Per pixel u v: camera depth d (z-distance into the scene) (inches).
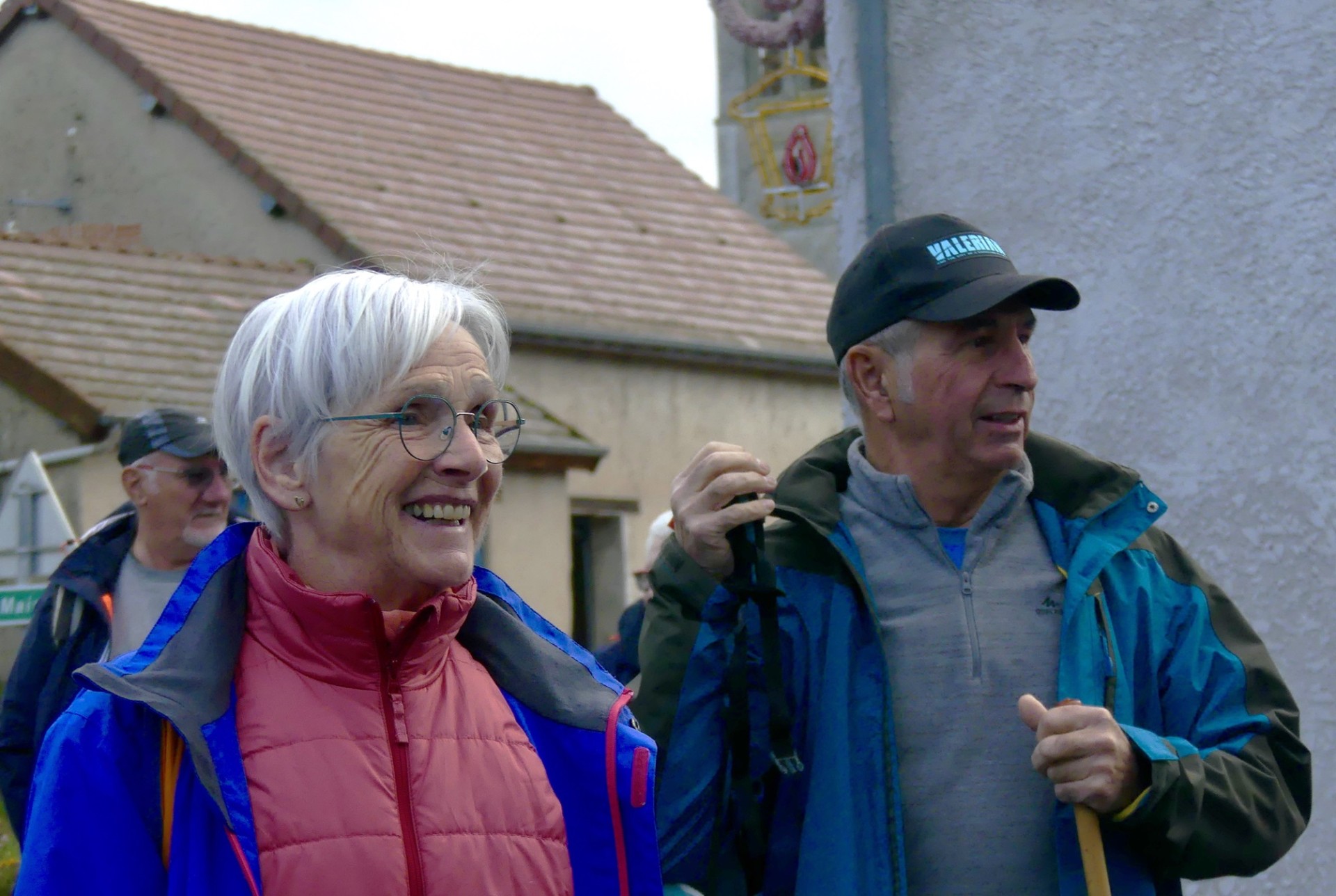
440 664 82.3
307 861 74.2
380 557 80.2
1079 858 94.4
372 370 79.0
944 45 164.6
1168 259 151.1
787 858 99.1
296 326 80.3
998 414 100.0
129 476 166.4
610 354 612.7
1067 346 155.9
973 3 163.3
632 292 650.2
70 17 705.0
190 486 165.6
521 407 553.9
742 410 644.7
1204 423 147.9
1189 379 149.2
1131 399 151.9
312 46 768.3
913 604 100.6
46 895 71.8
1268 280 145.9
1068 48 157.9
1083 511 101.8
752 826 97.0
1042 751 90.1
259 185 633.6
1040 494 104.2
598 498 601.0
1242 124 148.5
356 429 79.1
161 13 741.3
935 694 98.5
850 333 104.1
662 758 99.3
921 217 104.4
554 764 85.4
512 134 761.6
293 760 76.3
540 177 727.1
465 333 82.9
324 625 77.9
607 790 84.4
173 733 75.5
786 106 1095.6
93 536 168.1
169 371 478.0
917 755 97.8
